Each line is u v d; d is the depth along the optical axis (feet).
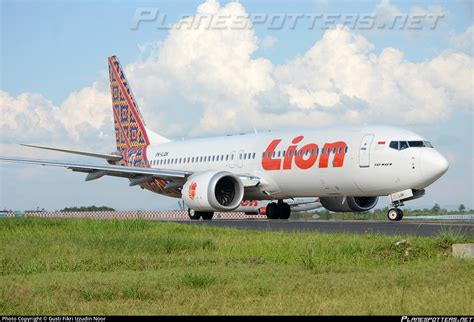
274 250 146.51
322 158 300.61
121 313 90.17
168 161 390.21
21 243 173.37
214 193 310.65
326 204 338.13
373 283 105.50
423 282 105.60
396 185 280.51
